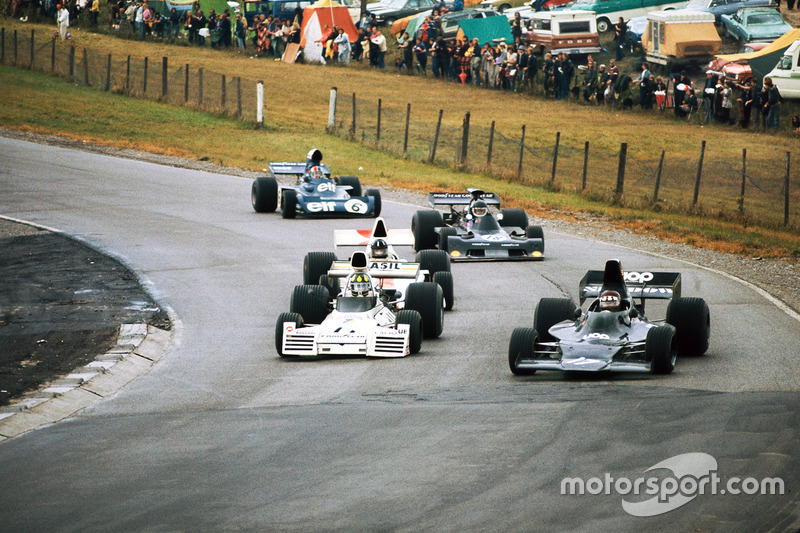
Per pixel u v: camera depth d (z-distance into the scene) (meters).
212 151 139.50
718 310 56.09
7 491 28.75
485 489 27.17
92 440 34.12
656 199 109.69
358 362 45.88
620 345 41.28
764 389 37.44
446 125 165.62
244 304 59.75
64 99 171.75
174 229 86.12
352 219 92.25
